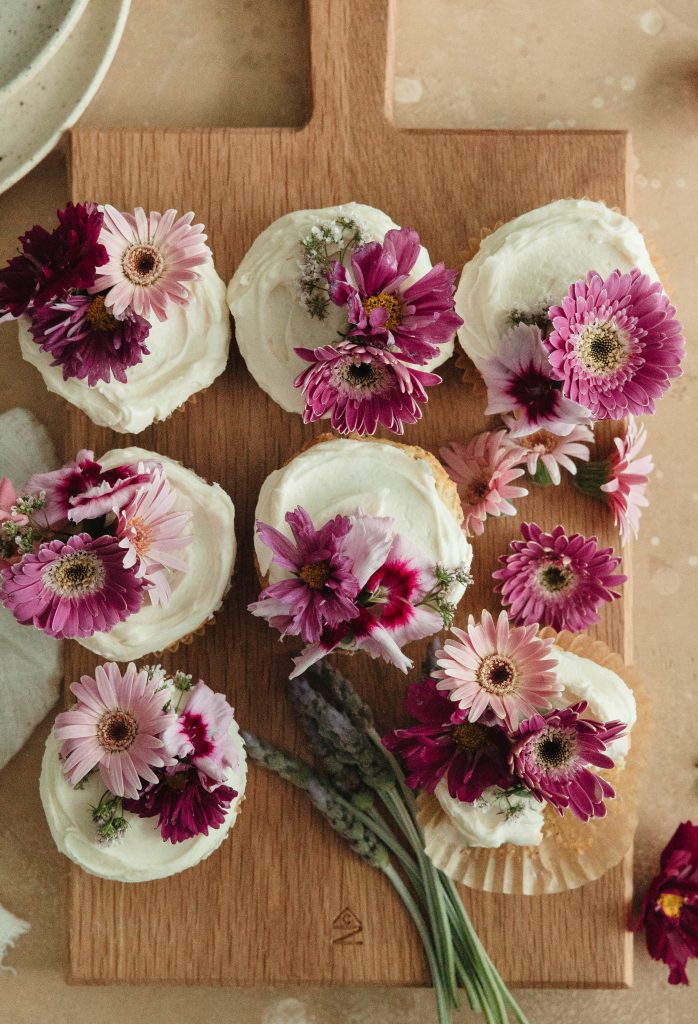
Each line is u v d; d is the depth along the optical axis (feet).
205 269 1.72
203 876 1.76
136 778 1.62
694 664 1.85
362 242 1.69
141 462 1.66
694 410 1.85
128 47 1.86
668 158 1.86
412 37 1.86
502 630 1.64
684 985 1.80
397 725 1.76
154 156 1.78
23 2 1.79
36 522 1.61
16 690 1.81
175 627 1.71
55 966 1.83
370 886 1.76
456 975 1.77
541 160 1.77
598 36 1.86
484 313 1.71
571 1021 1.82
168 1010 1.83
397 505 1.68
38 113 1.80
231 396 1.78
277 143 1.78
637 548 1.86
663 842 1.82
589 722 1.60
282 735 1.77
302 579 1.58
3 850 1.84
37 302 1.63
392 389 1.62
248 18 1.86
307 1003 1.83
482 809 1.68
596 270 1.70
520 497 1.79
